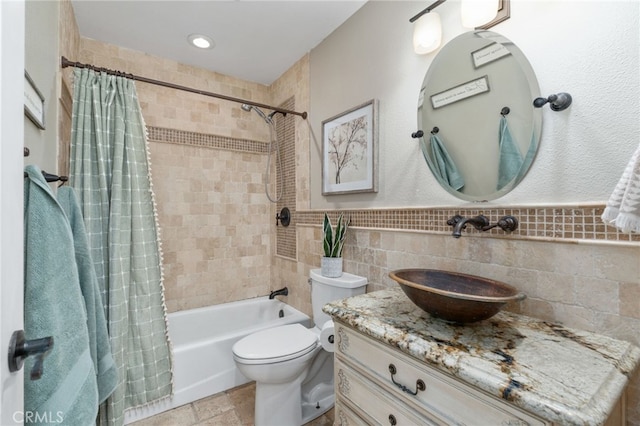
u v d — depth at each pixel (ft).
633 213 2.06
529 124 3.18
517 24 3.28
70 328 2.30
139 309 4.89
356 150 5.44
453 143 3.92
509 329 2.77
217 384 5.71
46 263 2.16
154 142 6.98
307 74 6.93
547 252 3.01
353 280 4.97
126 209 4.86
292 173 7.60
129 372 4.79
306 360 4.65
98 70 4.82
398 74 4.71
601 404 1.70
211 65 7.52
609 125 2.66
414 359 2.56
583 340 2.54
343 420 3.36
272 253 8.59
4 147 1.34
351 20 5.64
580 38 2.83
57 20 4.03
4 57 1.34
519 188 3.27
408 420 2.58
